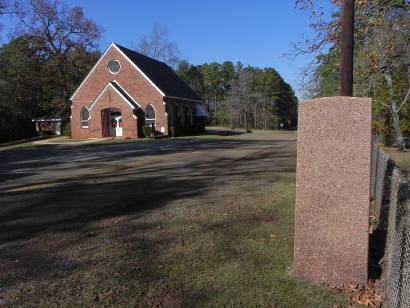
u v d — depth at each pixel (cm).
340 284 373
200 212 646
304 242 385
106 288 374
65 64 4469
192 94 4709
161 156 1750
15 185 1023
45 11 4175
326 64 1183
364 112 352
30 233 563
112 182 998
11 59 4619
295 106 9956
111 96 3525
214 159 1552
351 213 364
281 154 1736
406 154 1658
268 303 340
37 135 4512
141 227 570
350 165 361
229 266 418
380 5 944
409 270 262
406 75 1670
